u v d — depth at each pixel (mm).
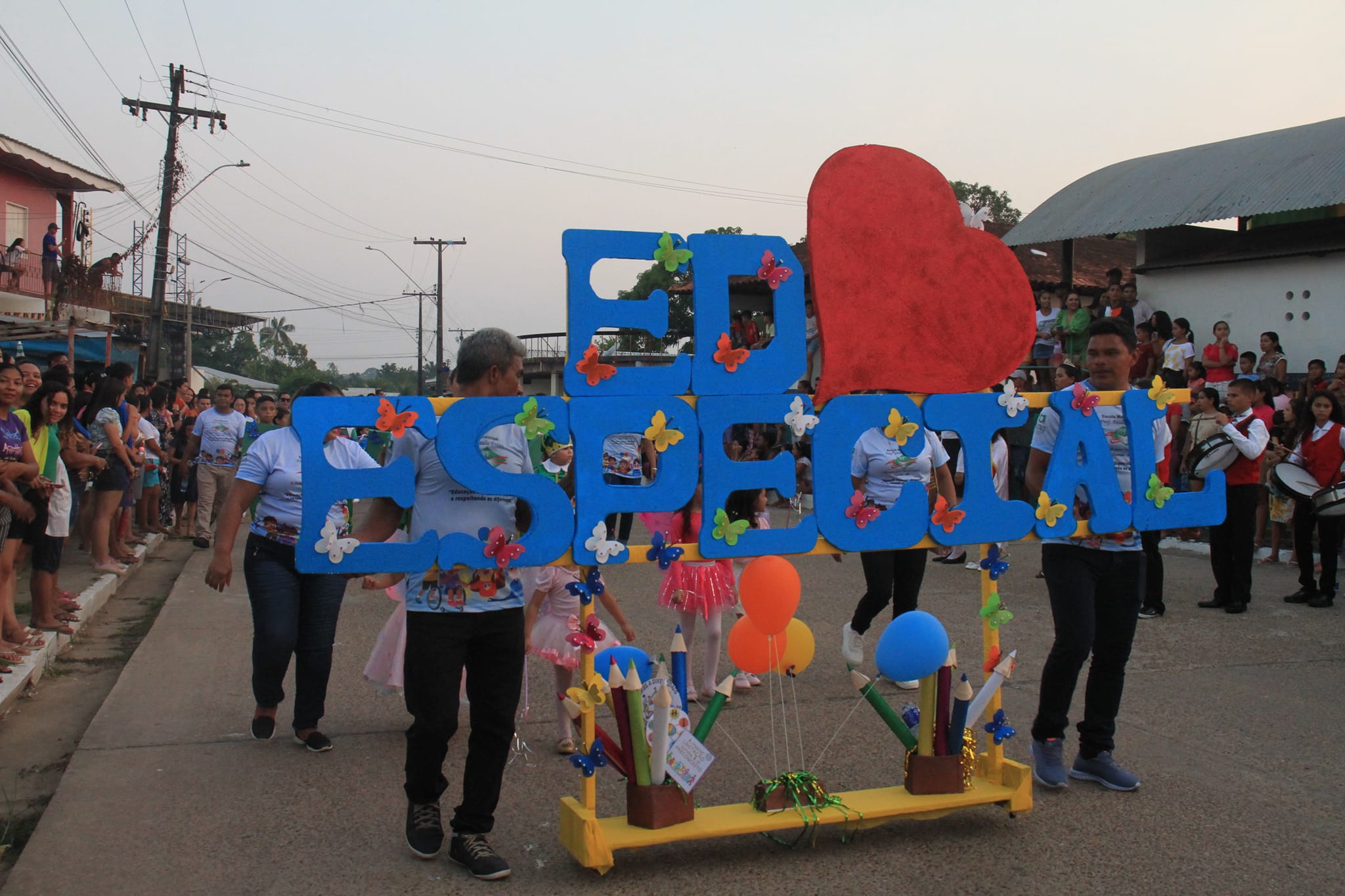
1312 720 5387
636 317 3705
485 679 3641
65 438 7609
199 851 3783
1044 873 3645
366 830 3986
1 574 6043
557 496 3584
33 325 16234
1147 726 5293
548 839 3941
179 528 13633
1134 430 4266
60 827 3975
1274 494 10211
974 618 8000
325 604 4938
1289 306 12906
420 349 51969
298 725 4930
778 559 3865
